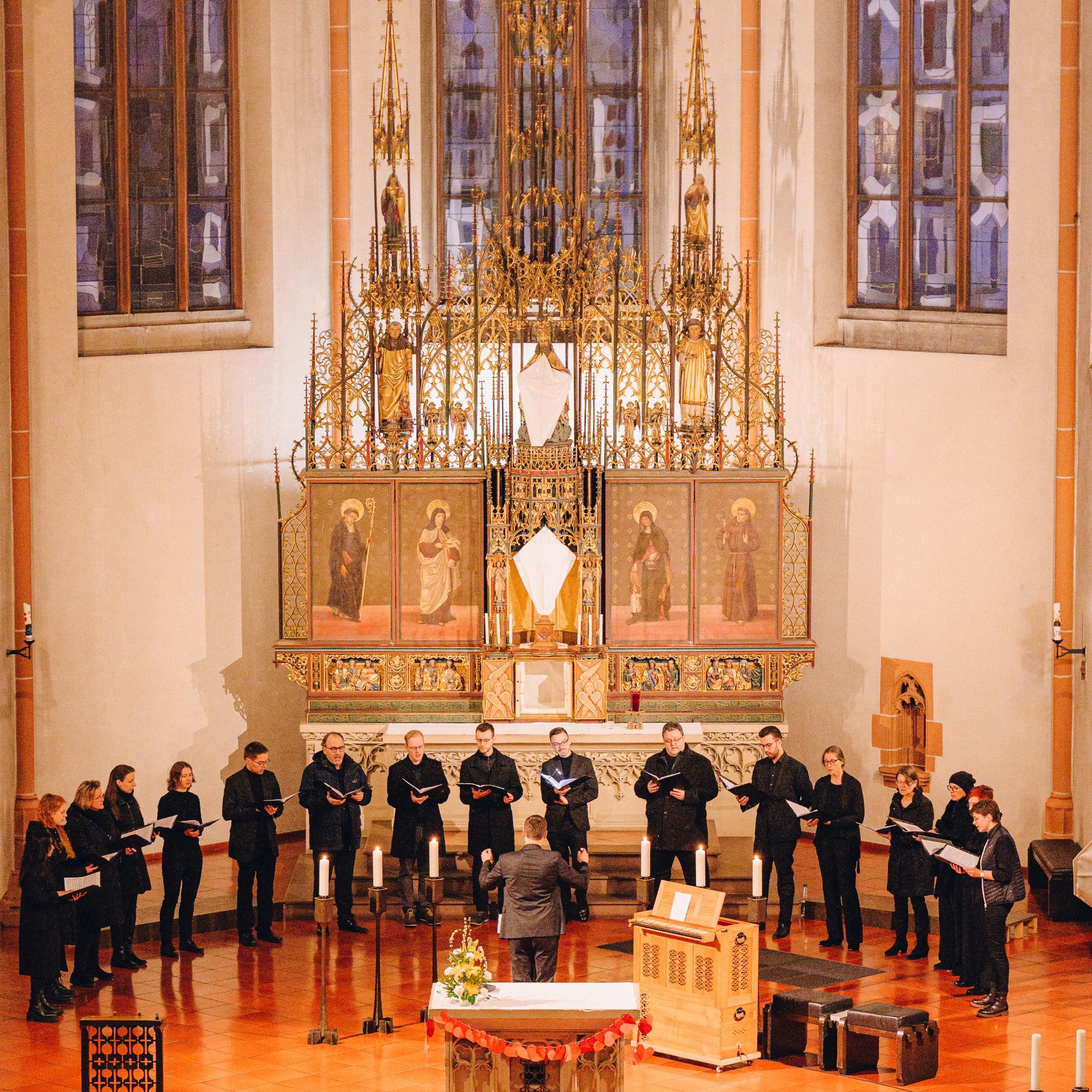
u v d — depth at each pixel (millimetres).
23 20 16734
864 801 16594
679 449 17578
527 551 17266
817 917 15773
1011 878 12742
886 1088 11141
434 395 18484
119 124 18031
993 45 18000
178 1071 11398
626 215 20031
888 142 18641
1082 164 16719
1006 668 17391
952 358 17828
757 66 19109
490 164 19984
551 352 17625
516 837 16922
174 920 15281
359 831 15469
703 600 17406
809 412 18844
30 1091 11023
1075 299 16828
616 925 15422
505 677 17172
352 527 17281
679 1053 11805
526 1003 9992
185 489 18016
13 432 16531
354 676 17391
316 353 18406
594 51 19938
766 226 19125
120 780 14398
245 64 18609
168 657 17859
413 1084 11148
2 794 16000
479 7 19875
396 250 17891
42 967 12609
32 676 16547
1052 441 17062
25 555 16562
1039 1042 9617
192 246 18500
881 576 18312
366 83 19250
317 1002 13109
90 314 17734
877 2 18656
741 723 17406
